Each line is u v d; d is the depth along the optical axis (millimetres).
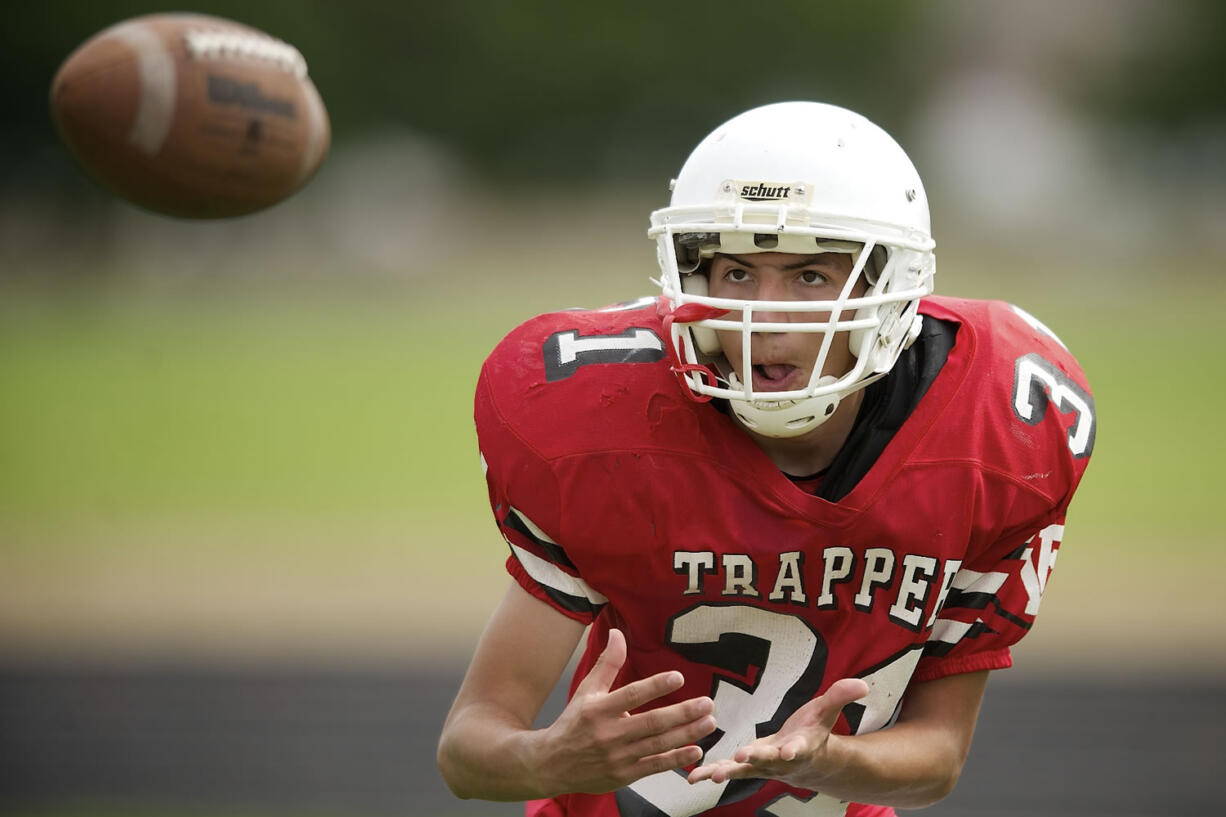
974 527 7371
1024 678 19219
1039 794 15148
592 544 7285
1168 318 60188
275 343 55875
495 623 7645
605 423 7316
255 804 14609
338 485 31312
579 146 110812
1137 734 17047
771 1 110812
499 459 7465
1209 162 116625
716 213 6988
